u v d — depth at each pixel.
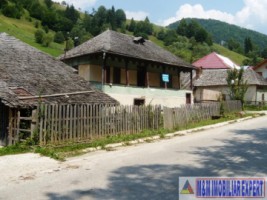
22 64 19.39
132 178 8.55
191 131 19.84
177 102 34.03
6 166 10.08
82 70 28.83
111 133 16.39
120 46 29.33
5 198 7.04
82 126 14.78
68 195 7.18
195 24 159.38
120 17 169.38
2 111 15.33
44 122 13.21
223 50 153.38
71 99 17.39
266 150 12.45
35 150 12.38
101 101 18.92
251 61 124.94
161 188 7.64
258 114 32.50
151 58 30.50
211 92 44.22
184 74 51.38
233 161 10.48
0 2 125.19
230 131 19.25
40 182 8.27
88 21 146.12
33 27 124.25
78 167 9.95
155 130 19.02
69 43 103.56
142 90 29.95
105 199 6.88
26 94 15.81
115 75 29.94
